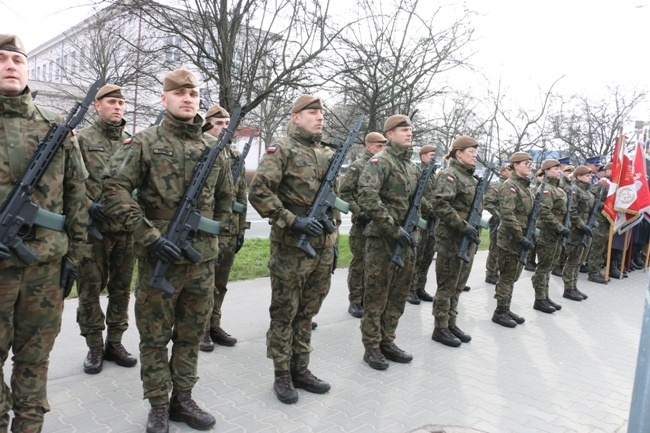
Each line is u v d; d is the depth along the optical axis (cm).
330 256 417
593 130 2236
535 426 380
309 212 393
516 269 643
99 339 431
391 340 500
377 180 460
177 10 951
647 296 236
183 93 327
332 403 396
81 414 353
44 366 291
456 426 370
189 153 332
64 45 2375
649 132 1537
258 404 386
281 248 395
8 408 276
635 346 587
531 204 668
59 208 287
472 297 789
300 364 419
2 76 267
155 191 322
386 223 449
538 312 725
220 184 357
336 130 1186
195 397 391
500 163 1355
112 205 311
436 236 563
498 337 595
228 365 457
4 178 268
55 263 285
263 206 380
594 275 987
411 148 493
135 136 323
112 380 411
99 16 999
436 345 554
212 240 346
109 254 426
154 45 1230
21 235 268
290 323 402
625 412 412
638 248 1170
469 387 445
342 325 604
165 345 339
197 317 346
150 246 308
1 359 271
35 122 284
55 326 290
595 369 506
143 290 328
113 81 1404
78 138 421
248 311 622
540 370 495
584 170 898
